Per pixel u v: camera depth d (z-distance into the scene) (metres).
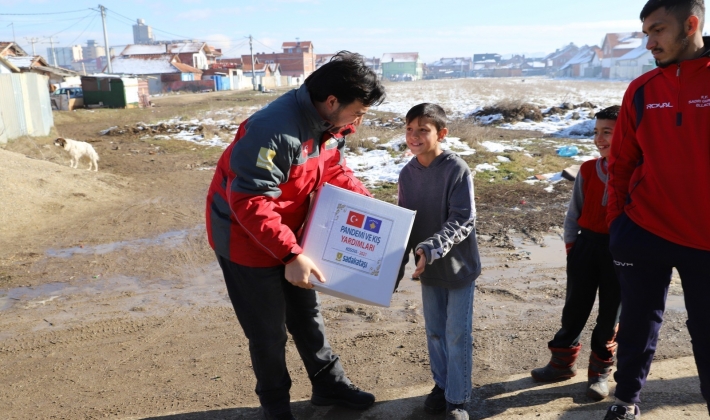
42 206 8.94
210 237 2.79
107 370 3.93
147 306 5.22
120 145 17.98
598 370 3.09
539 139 15.90
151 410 3.32
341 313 4.85
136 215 8.84
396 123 20.69
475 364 3.75
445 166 2.82
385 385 3.53
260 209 2.44
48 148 16.38
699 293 2.40
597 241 2.98
